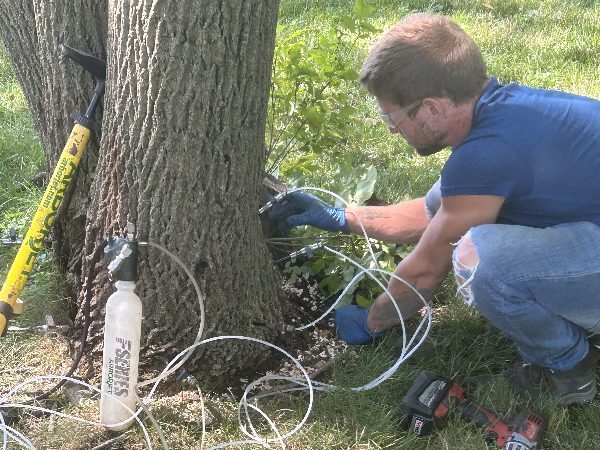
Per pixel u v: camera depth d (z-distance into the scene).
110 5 2.22
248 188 2.38
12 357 2.57
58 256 2.77
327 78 3.09
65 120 2.56
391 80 2.11
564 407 2.43
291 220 2.81
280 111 3.12
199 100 2.17
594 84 5.19
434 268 2.40
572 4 7.11
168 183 2.27
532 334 2.29
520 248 2.20
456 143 2.23
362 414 2.35
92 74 2.47
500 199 2.19
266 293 2.58
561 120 2.14
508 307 2.24
